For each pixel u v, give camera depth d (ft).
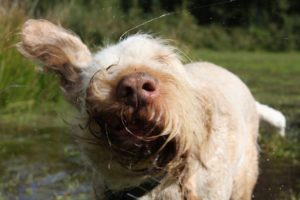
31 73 7.22
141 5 16.01
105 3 13.99
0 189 4.54
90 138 2.60
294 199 4.30
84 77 2.76
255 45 17.99
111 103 2.41
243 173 3.76
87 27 8.50
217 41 17.69
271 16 18.49
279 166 5.03
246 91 3.99
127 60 2.56
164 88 2.41
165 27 13.06
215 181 3.18
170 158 2.55
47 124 6.56
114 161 2.64
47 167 5.05
